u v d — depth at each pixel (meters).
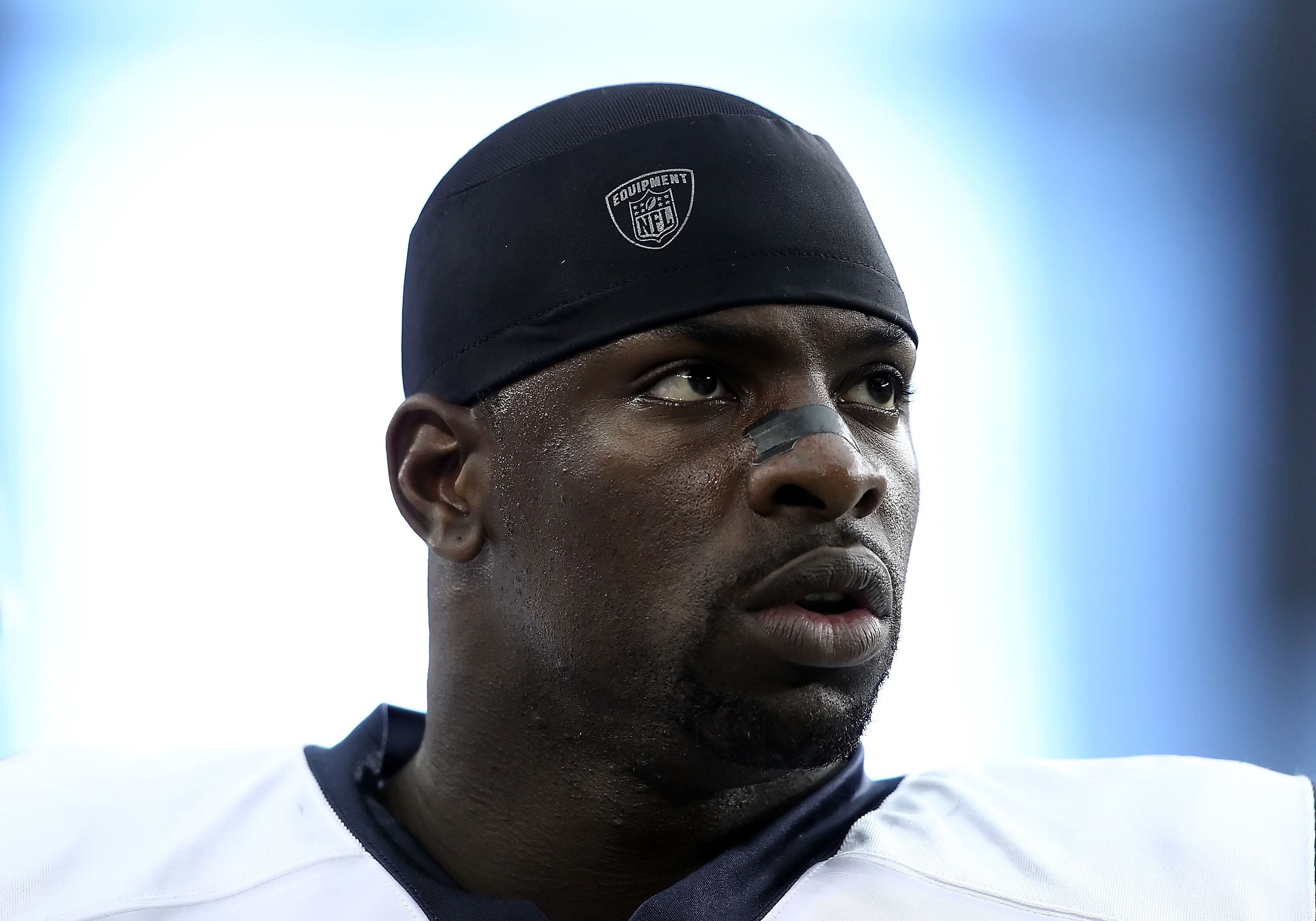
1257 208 13.62
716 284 5.65
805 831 6.12
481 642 6.15
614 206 5.85
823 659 5.38
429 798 6.41
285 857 6.24
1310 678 13.09
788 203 5.86
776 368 5.65
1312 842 5.91
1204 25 13.58
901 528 5.89
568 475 5.72
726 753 5.57
